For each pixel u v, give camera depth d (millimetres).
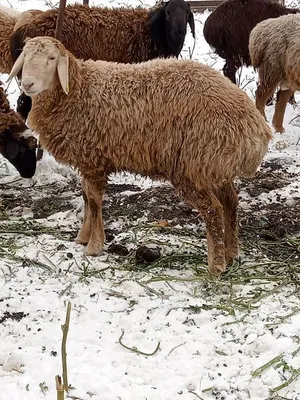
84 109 2527
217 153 2365
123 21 3709
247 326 2158
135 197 3326
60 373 1926
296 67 3971
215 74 2477
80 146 2570
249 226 3016
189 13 4094
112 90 2516
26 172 3432
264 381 1896
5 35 3887
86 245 2797
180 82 2445
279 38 4039
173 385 1893
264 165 3734
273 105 4812
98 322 2201
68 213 3141
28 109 3637
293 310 2262
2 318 2225
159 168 2531
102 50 3676
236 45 4574
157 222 3025
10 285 2436
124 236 2887
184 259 2682
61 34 3568
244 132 2377
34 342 2086
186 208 3170
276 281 2494
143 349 2064
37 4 6488
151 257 2650
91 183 2652
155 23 3707
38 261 2635
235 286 2447
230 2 4594
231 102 2396
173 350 2051
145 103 2469
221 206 2494
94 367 1965
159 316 2232
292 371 1923
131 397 1838
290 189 3387
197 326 2182
